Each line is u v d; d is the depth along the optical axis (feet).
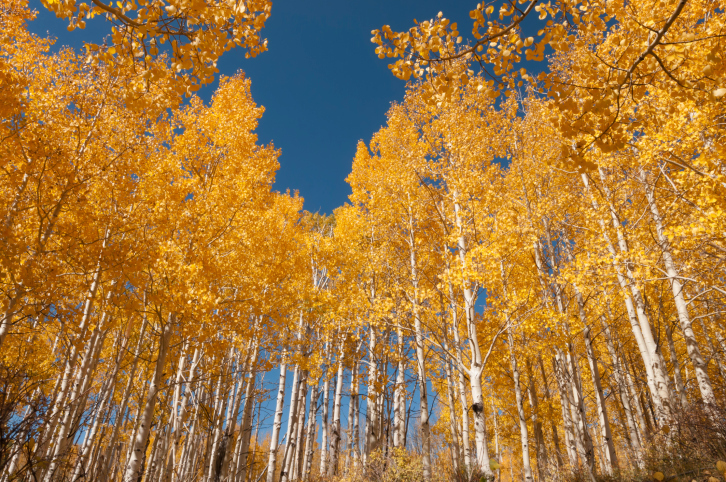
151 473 23.59
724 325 26.50
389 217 30.76
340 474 33.04
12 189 15.92
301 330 31.53
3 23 17.62
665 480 13.79
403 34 9.52
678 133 15.89
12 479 12.98
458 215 22.85
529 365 32.30
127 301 16.28
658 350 21.74
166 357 18.53
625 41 9.38
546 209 27.61
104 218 16.75
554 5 9.07
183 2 8.48
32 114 16.19
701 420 16.24
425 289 22.72
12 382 13.43
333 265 35.63
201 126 24.30
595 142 9.02
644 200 24.35
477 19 9.16
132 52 9.55
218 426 23.22
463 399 24.11
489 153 28.63
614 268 21.03
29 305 15.01
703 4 14.78
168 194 19.47
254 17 9.46
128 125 19.26
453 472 20.54
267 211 29.27
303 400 37.81
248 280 24.13
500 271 20.48
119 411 22.34
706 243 16.14
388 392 30.73
